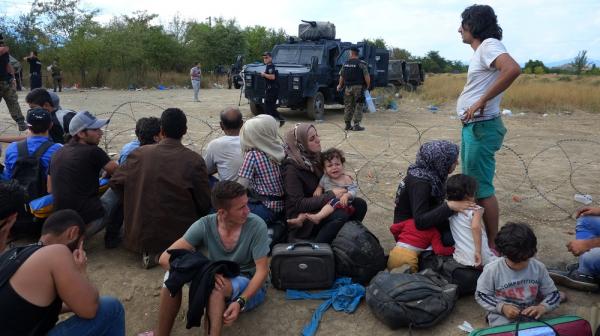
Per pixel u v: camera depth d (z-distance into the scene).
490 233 3.98
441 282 3.36
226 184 3.03
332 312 3.41
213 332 2.79
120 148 8.40
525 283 3.08
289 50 13.53
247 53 44.06
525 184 6.59
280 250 3.58
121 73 28.55
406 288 3.15
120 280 3.88
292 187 3.95
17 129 9.82
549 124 12.69
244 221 3.10
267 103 11.94
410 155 8.45
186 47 36.00
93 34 29.48
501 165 7.74
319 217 3.79
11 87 8.84
